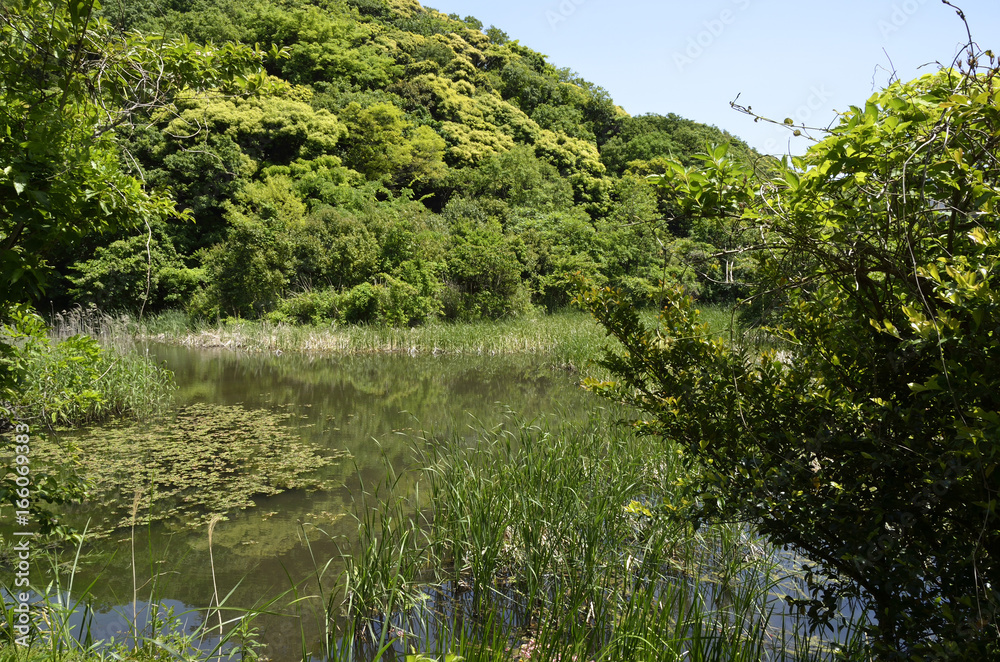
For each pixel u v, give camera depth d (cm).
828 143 197
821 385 243
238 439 780
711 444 252
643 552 414
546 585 389
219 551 462
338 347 1722
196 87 302
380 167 3412
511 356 1614
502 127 4325
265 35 4084
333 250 2197
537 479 479
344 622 365
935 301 199
